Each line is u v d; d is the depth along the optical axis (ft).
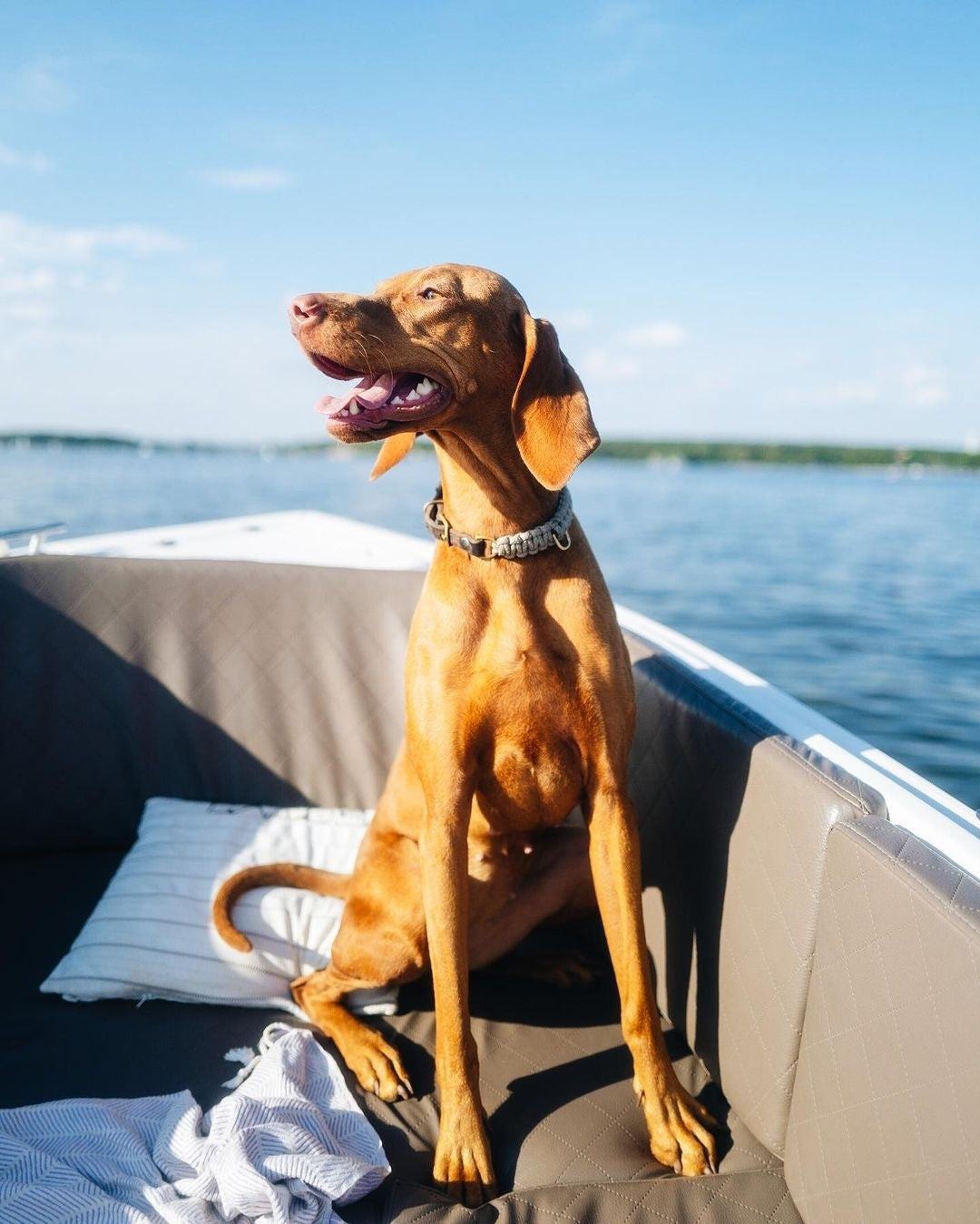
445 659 3.21
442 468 3.32
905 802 2.80
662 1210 2.71
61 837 4.74
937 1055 2.19
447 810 3.21
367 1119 3.05
